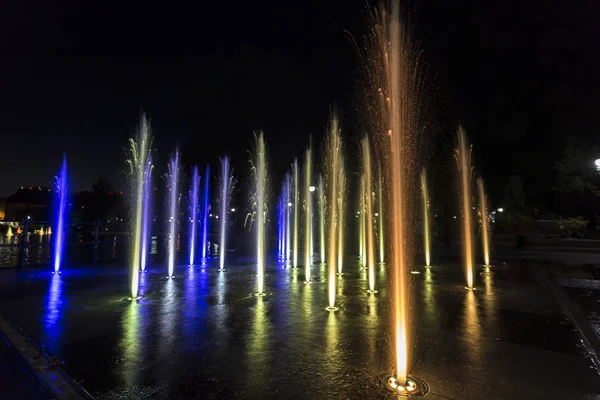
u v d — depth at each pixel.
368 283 9.68
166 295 8.04
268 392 3.52
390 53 3.92
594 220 24.55
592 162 21.03
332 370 4.00
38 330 5.39
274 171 39.00
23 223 12.66
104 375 3.89
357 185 24.08
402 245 3.82
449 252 18.58
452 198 22.38
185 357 4.39
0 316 6.18
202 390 3.56
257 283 9.67
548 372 3.94
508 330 5.46
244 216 41.38
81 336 5.14
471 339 5.04
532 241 21.17
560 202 25.50
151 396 3.45
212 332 5.35
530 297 7.87
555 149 24.30
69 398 3.42
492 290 8.70
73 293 8.15
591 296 8.02
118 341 4.94
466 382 3.70
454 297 7.88
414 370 4.00
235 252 19.62
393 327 5.57
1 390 3.56
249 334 5.26
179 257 16.73
